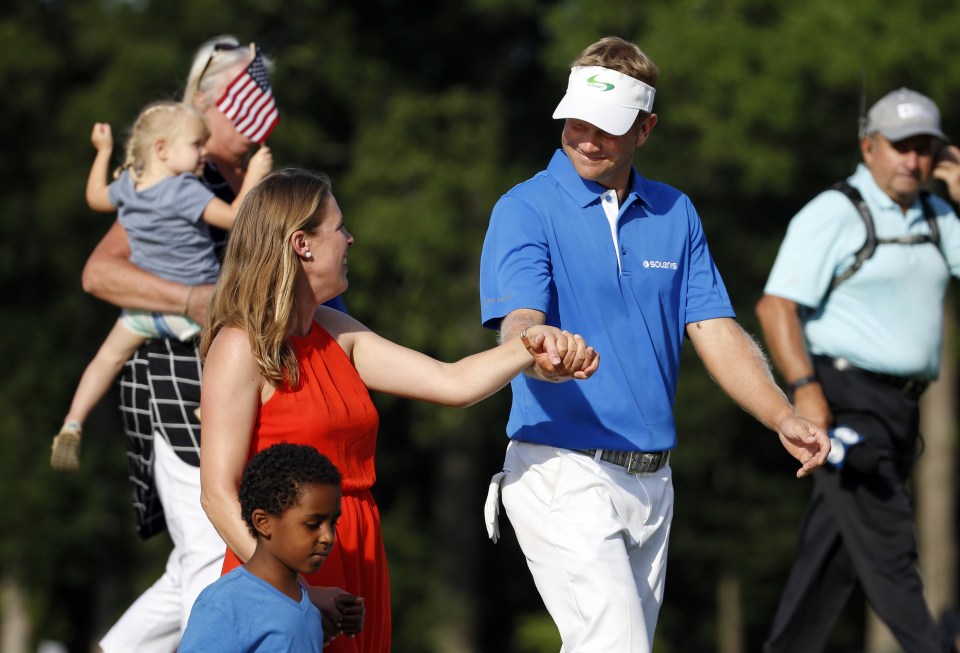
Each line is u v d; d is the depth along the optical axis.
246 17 74.25
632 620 14.94
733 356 15.81
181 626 19.31
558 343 13.31
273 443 13.64
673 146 76.19
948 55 60.44
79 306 80.25
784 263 20.66
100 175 20.08
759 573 85.69
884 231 20.45
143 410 19.23
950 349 68.75
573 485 15.36
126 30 74.38
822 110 67.19
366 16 82.75
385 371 14.64
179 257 18.89
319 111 78.38
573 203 15.52
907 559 20.19
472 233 71.00
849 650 87.44
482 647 91.69
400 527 85.00
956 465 79.56
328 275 13.88
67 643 89.62
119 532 80.56
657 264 15.70
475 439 83.81
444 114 72.56
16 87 76.94
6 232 79.69
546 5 81.50
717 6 67.69
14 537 76.38
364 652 14.31
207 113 19.64
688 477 85.56
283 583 12.73
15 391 77.81
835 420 20.58
